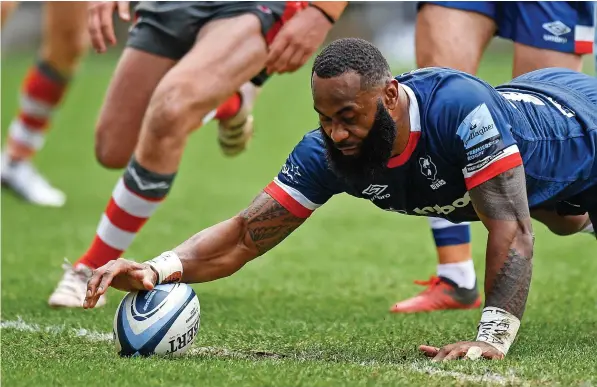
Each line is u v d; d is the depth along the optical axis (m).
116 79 20.30
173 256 13.93
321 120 12.39
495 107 12.93
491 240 12.90
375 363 13.33
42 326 17.28
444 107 12.75
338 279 23.50
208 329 17.09
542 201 14.25
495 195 12.75
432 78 13.09
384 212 35.41
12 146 36.12
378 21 73.38
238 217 14.30
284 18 18.67
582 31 18.97
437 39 18.38
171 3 19.64
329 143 12.69
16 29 84.50
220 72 17.89
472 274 19.59
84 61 79.75
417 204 13.76
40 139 36.25
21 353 14.49
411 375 12.20
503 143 12.74
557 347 14.72
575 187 14.38
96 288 13.10
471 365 12.57
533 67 19.12
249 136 23.83
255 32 18.33
